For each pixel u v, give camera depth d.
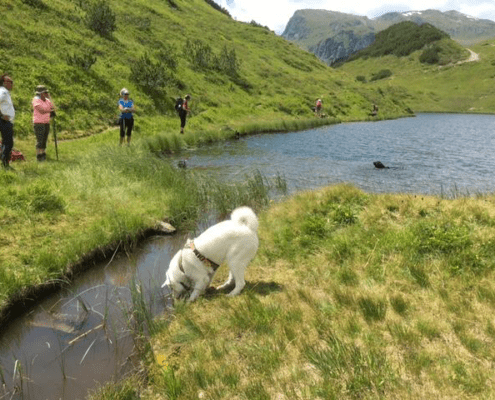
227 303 5.02
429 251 5.88
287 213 8.27
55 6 28.34
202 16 57.47
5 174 8.99
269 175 13.79
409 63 168.00
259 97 36.47
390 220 7.18
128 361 4.40
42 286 5.85
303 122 30.61
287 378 3.56
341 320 4.34
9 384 4.14
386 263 5.65
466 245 5.78
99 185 9.81
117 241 7.42
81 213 8.05
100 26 29.34
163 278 6.42
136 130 20.09
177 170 12.45
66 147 15.17
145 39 34.84
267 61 50.28
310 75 53.12
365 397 3.17
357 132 29.06
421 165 15.96
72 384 4.10
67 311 5.49
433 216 7.00
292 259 6.45
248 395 3.40
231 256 5.27
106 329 5.04
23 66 19.56
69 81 20.84
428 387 3.27
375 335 4.05
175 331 4.67
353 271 5.59
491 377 3.31
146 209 8.81
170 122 23.11
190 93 29.45
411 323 4.20
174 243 7.94
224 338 4.38
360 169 15.04
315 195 8.80
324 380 3.41
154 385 3.85
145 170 11.55
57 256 6.41
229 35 54.28
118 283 6.27
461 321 4.11
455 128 35.97
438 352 3.71
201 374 3.77
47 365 4.41
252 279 5.92
